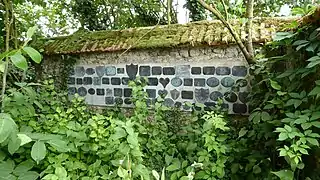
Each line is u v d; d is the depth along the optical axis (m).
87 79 3.82
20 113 2.02
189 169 2.08
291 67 2.22
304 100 1.73
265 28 3.12
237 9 3.19
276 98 2.01
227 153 2.25
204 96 3.25
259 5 4.29
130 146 1.96
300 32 2.01
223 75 3.17
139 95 3.04
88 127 2.16
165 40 3.34
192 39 3.19
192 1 4.87
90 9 5.15
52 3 5.32
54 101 2.67
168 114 3.24
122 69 3.62
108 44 3.65
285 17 3.28
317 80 1.67
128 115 3.57
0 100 2.04
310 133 1.55
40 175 1.84
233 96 3.12
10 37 3.16
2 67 1.63
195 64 3.27
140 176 1.97
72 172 2.01
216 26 3.32
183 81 3.32
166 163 2.30
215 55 3.18
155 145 2.49
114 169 2.05
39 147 1.72
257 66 2.61
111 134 2.06
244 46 2.75
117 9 5.92
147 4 5.87
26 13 4.52
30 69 3.96
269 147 2.16
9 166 1.79
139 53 3.50
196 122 2.89
